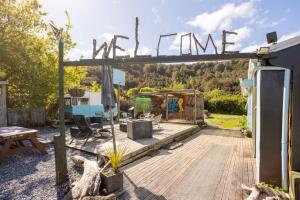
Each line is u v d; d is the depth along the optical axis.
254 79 5.62
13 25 11.89
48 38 13.70
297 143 3.46
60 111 4.15
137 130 7.32
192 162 5.54
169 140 7.98
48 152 6.63
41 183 4.24
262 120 3.87
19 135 5.86
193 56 3.66
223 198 3.56
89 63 4.19
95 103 16.81
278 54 2.99
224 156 6.15
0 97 10.42
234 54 3.48
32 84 12.03
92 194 3.48
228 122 15.66
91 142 7.17
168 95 15.61
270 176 3.85
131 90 22.41
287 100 3.70
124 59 4.01
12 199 3.59
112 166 4.00
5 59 11.41
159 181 4.24
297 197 2.74
